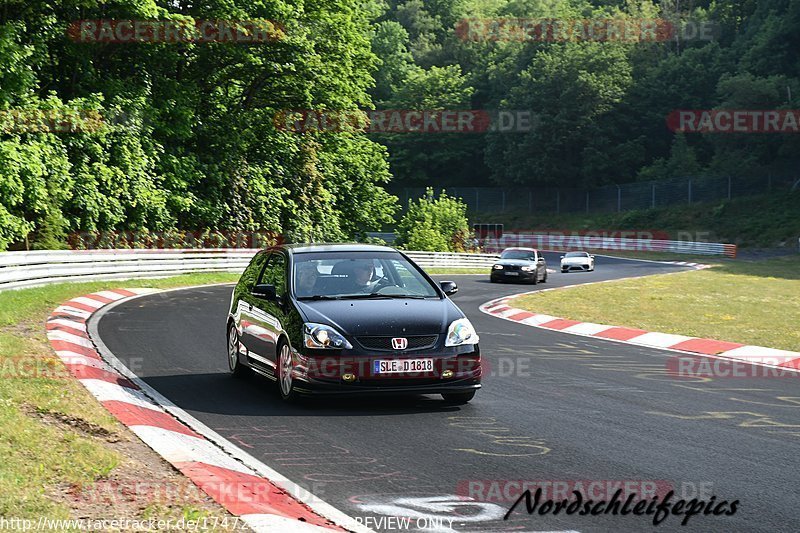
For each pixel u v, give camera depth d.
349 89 50.56
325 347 9.08
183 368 11.88
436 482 6.49
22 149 30.27
